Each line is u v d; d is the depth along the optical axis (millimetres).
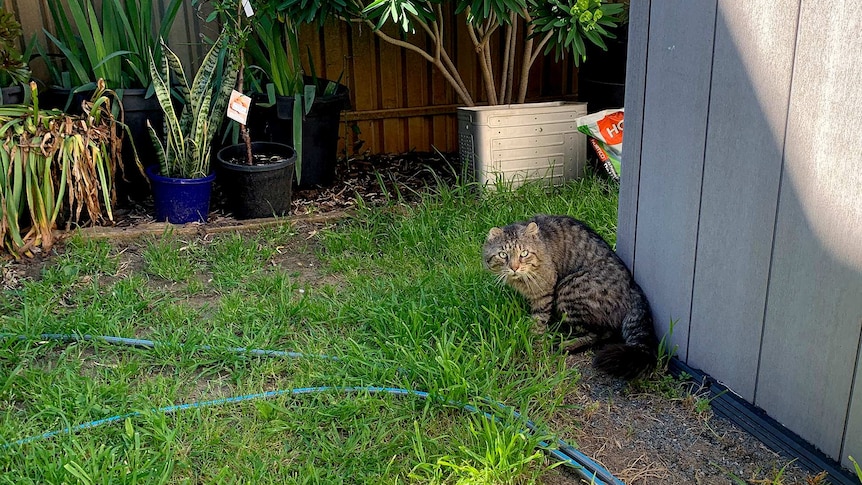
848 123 1286
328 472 1432
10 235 2441
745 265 1551
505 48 3268
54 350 1892
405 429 1574
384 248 2518
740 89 1484
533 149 3016
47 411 1571
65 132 2422
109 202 2568
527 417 1585
